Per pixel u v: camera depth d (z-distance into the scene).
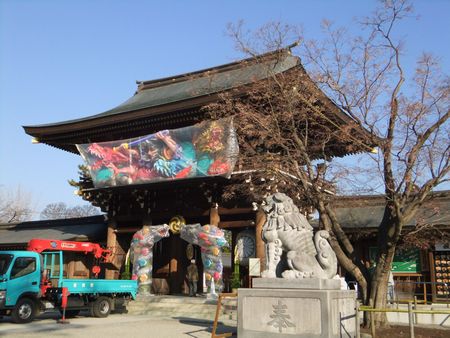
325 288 12.92
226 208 29.22
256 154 24.06
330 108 20.72
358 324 12.50
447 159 17.03
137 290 29.52
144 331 17.53
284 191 24.89
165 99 35.50
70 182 37.88
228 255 53.03
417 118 17.17
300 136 22.59
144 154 30.23
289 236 13.72
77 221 42.44
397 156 17.45
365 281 18.25
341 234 19.22
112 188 32.25
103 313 23.52
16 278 20.53
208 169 26.84
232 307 24.22
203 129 26.83
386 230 17.52
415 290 28.86
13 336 16.00
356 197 24.86
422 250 29.39
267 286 13.32
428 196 18.25
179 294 31.56
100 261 33.62
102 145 32.16
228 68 36.31
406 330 16.73
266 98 21.41
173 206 31.83
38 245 26.47
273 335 12.68
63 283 21.88
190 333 16.91
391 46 18.53
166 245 34.09
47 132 34.44
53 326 19.23
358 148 23.28
